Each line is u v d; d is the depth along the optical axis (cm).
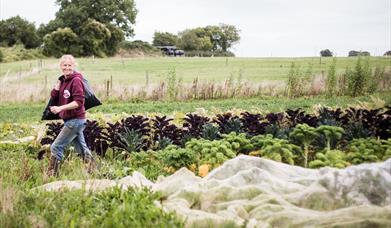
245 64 5569
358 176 468
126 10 11106
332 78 2336
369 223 382
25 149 883
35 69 5038
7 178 589
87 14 10456
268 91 2339
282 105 1825
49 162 732
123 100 2202
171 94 2211
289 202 472
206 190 502
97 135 878
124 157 850
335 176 475
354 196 454
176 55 11112
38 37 10312
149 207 442
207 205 484
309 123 981
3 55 7606
